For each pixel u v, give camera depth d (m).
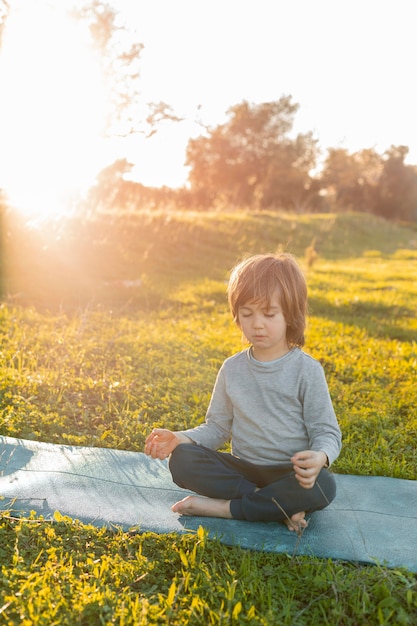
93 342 5.77
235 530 2.77
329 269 14.20
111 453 3.56
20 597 2.19
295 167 48.94
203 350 6.01
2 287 8.46
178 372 5.21
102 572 2.39
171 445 2.84
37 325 6.43
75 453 3.53
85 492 3.06
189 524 2.80
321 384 2.74
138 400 4.48
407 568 2.51
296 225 20.14
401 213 50.19
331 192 44.97
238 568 2.49
